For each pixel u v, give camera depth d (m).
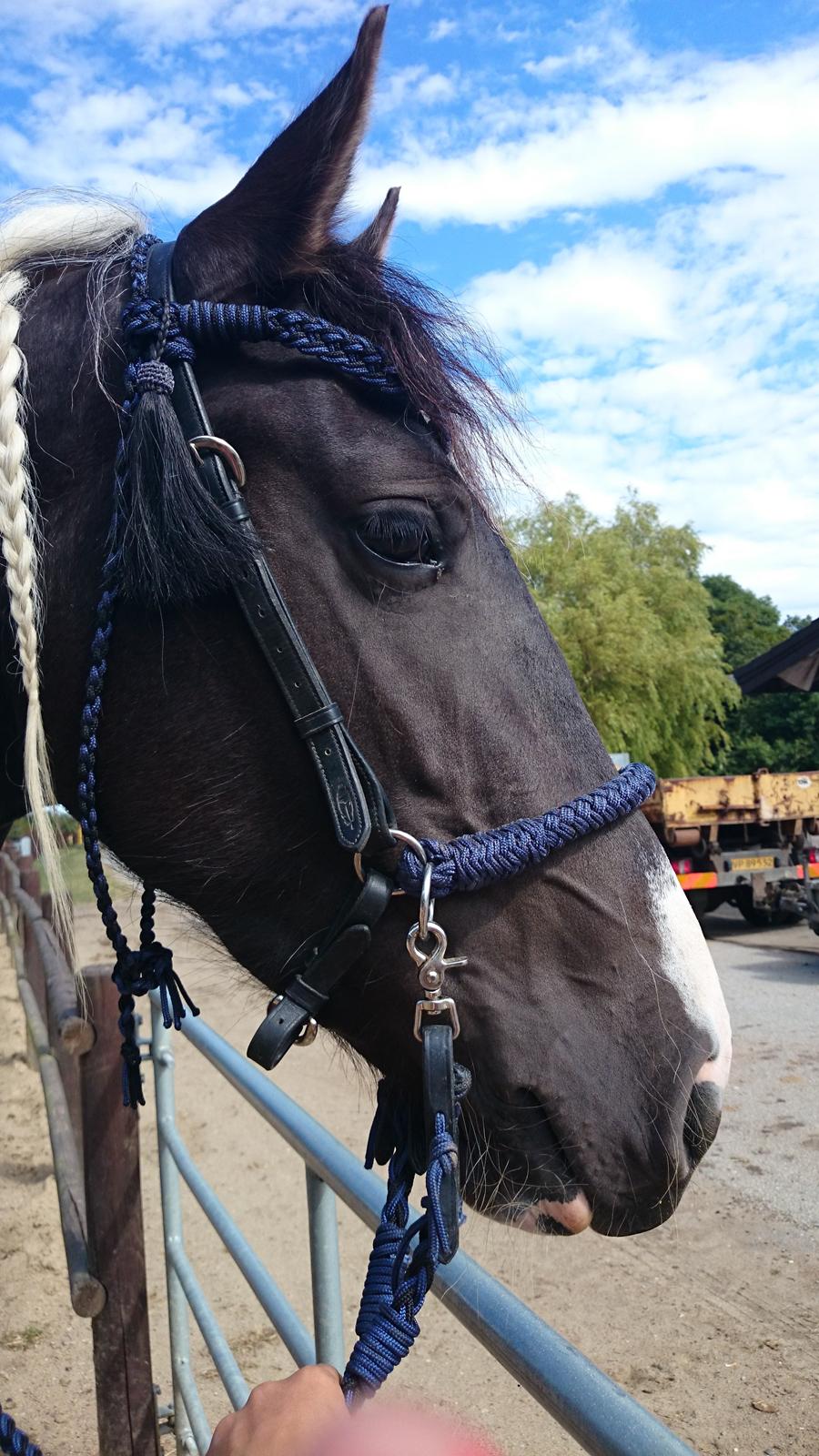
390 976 1.11
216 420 1.12
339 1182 1.17
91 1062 2.17
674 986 1.13
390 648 1.10
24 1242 3.53
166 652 1.12
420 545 1.11
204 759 1.13
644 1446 0.61
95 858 1.13
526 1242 2.72
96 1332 2.17
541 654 1.19
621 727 17.42
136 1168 2.20
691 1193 3.50
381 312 1.17
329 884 1.12
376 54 1.12
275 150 1.18
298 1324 1.43
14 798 1.39
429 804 1.10
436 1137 0.98
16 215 1.35
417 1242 1.03
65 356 1.21
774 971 6.99
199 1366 2.81
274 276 1.16
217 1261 3.41
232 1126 4.67
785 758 35.34
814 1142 3.81
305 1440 0.72
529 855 1.08
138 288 1.18
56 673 1.17
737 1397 2.40
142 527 1.08
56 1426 2.59
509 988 1.09
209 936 1.44
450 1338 2.87
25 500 1.16
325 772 1.07
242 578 1.08
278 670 1.08
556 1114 1.07
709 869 8.71
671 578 20.22
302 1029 1.19
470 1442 0.89
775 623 47.78
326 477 1.10
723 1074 1.15
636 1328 2.74
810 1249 3.07
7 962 8.20
